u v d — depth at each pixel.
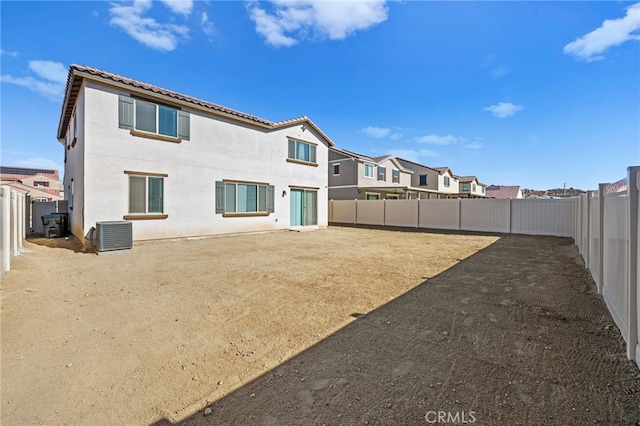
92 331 3.62
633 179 2.83
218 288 5.45
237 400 2.35
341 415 2.15
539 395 2.33
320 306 4.56
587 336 3.41
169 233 11.13
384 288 5.51
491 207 15.95
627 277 3.06
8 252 6.27
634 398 2.26
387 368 2.80
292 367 2.85
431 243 11.77
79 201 10.32
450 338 3.43
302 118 16.58
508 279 6.12
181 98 11.21
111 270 6.72
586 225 7.07
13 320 3.87
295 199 16.70
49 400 2.34
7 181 37.75
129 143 10.07
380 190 27.66
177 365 2.89
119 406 2.28
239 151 13.52
